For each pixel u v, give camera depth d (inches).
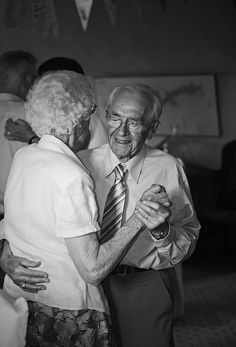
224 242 252.1
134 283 87.9
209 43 259.6
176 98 264.8
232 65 257.4
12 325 76.5
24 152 79.9
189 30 261.4
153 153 92.1
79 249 73.3
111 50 270.4
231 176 249.4
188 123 264.5
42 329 76.8
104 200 89.4
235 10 255.0
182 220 91.8
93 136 119.9
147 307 88.2
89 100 77.9
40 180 75.3
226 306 185.0
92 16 270.8
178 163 93.0
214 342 155.6
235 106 257.9
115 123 84.0
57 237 75.6
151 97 84.8
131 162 88.4
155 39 265.4
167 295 88.8
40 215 75.4
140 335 88.4
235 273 225.3
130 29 267.9
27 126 125.5
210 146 262.7
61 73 77.9
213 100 259.4
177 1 261.6
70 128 77.3
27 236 77.1
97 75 272.7
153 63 266.8
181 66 263.7
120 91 84.5
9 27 250.2
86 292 76.9
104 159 90.2
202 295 197.0
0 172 126.5
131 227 77.4
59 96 76.0
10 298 80.9
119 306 87.7
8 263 78.0
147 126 85.0
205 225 256.1
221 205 251.6
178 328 165.6
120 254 75.9
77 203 73.2
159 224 76.7
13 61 134.3
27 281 76.7
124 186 88.6
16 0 248.8
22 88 135.0
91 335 77.2
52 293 76.5
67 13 271.7
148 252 87.6
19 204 77.4
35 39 272.8
